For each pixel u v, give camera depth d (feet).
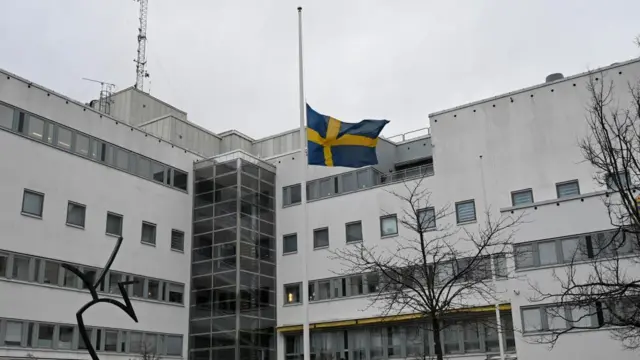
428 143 158.92
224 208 150.92
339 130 81.10
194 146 174.91
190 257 151.94
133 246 137.80
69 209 126.21
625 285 56.54
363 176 149.38
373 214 144.66
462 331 128.57
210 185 154.81
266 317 149.69
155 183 146.61
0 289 111.14
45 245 119.96
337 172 153.38
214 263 148.15
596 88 122.72
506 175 129.80
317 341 147.33
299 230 155.43
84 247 127.24
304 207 77.25
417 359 126.62
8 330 111.34
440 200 135.64
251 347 142.82
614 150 61.16
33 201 119.85
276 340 150.82
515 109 132.26
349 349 142.72
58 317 119.65
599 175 112.47
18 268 114.93
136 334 134.31
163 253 144.66
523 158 128.88
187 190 155.43
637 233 56.65
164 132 169.58
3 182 115.03
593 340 95.76
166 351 140.36
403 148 162.20
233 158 153.99
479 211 130.52
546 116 128.57
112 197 135.44
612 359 93.81
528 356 99.76
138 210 140.77
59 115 128.06
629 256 96.48
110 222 134.21
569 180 123.13
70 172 127.65
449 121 139.23
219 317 143.64
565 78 128.06
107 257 131.64
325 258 148.97
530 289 102.78
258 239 153.28
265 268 153.17
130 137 142.82
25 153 119.85
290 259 154.61
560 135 126.11
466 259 116.06
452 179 135.54
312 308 147.74
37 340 115.34
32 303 115.65
